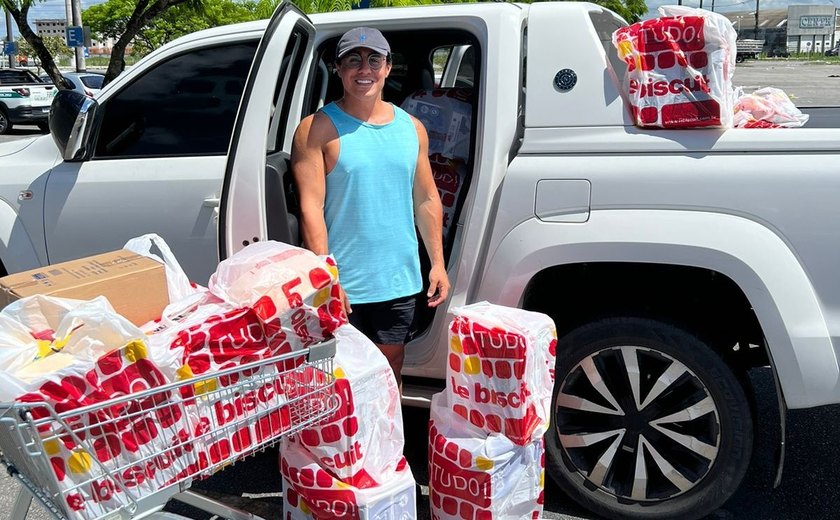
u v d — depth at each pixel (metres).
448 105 3.52
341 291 2.28
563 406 2.98
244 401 2.16
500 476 2.56
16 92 17.81
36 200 3.62
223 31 3.51
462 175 3.50
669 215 2.72
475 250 3.01
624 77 2.87
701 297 2.90
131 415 1.91
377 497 2.44
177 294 2.41
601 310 2.91
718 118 2.70
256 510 2.89
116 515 1.96
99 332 1.89
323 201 2.84
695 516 2.87
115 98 3.59
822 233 2.59
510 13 3.10
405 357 3.22
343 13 3.47
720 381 2.75
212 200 3.31
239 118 2.89
